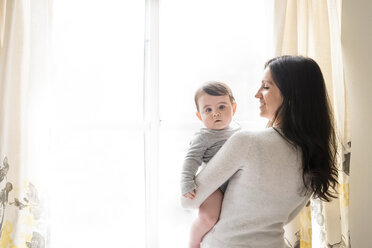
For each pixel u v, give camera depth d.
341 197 1.45
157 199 1.57
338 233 1.38
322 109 0.96
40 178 1.29
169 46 1.57
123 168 1.53
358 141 1.54
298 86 0.93
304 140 0.90
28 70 1.28
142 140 1.55
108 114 1.51
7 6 1.22
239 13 1.56
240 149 0.91
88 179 1.49
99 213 1.51
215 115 1.13
